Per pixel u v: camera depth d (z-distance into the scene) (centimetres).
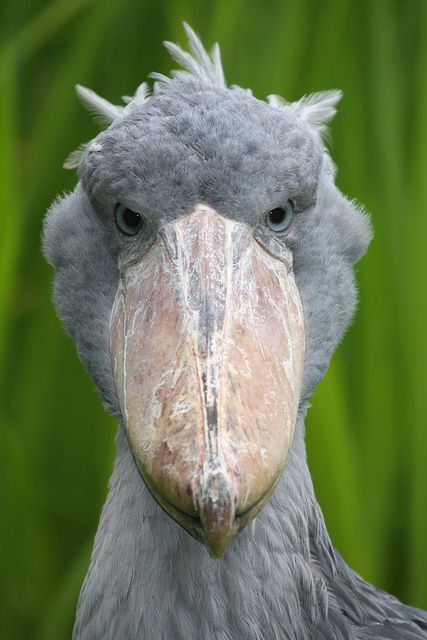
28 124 394
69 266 321
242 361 306
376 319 365
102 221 317
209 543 299
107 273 318
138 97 326
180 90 316
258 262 312
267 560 317
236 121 313
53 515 374
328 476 355
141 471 304
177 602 316
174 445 302
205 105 314
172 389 305
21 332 379
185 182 312
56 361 375
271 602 317
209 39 368
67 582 362
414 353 362
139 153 312
